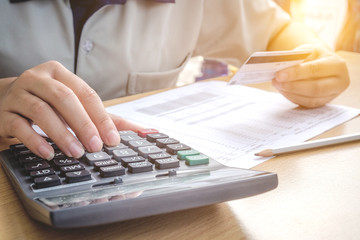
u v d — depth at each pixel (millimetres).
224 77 954
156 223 351
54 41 874
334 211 378
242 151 524
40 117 442
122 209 306
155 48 1019
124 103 751
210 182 354
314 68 691
